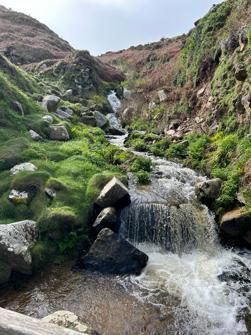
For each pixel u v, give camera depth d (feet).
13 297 25.88
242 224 33.30
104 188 36.42
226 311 24.86
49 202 34.22
